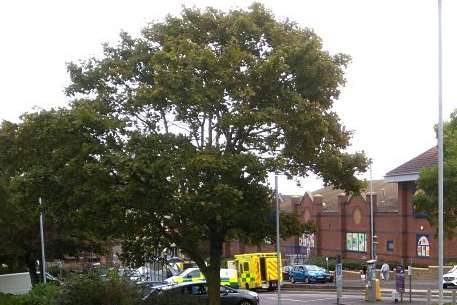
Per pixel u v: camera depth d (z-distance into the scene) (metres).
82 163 15.71
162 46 17.11
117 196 15.00
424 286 38.78
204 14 17.47
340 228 60.94
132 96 16.77
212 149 15.77
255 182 15.84
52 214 18.09
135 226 17.00
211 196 14.91
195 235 17.16
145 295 21.47
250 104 16.16
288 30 17.73
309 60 16.38
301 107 15.87
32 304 22.25
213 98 15.40
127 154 15.20
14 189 17.14
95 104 16.70
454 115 22.69
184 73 15.26
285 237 19.33
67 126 15.81
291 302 30.98
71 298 20.25
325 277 46.31
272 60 15.45
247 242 19.28
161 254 20.09
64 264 56.09
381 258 54.56
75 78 17.95
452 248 47.41
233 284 38.06
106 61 17.69
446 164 20.58
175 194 15.27
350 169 17.70
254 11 17.44
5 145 17.72
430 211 21.83
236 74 15.64
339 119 17.81
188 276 35.34
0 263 42.06
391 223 53.69
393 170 52.31
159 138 15.80
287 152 16.78
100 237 18.67
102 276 21.80
